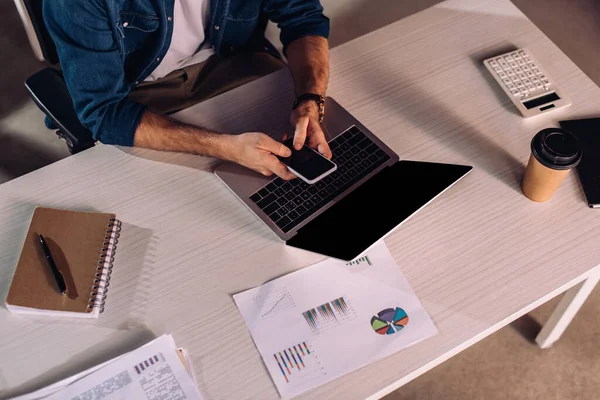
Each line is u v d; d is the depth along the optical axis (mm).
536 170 1344
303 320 1274
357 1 2949
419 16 1744
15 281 1283
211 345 1247
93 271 1311
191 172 1469
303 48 1713
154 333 1260
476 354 2115
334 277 1326
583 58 2791
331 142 1494
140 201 1423
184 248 1362
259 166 1431
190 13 1755
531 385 2072
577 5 2951
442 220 1395
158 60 1761
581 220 1394
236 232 1384
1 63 2717
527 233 1376
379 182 1438
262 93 1610
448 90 1603
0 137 2520
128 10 1600
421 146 1508
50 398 1185
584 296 1805
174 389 1193
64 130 1586
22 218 1396
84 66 1511
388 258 1346
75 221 1369
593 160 1466
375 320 1271
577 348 2127
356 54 1675
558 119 1550
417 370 1222
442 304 1289
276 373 1216
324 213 1396
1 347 1239
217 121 1551
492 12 1751
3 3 2881
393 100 1585
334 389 1198
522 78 1599
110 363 1220
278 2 1784
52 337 1253
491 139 1520
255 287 1314
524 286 1308
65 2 1433
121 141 1505
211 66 1922
